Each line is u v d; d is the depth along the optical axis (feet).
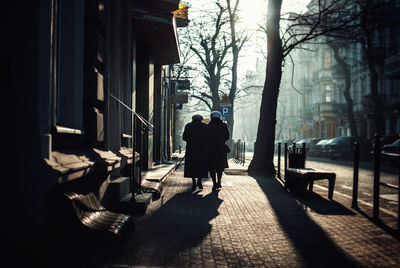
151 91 41.65
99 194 16.78
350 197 28.07
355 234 16.30
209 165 30.78
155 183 26.84
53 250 10.99
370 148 86.02
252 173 47.19
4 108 9.92
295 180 29.04
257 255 12.86
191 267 11.37
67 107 14.42
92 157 15.17
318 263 12.23
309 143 120.88
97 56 17.03
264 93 48.47
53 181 10.46
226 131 31.71
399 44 112.27
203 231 15.98
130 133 27.94
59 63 14.26
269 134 47.70
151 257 12.06
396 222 19.01
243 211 20.97
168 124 72.69
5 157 9.92
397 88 119.44
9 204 9.98
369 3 45.32
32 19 10.65
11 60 10.03
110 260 11.39
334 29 45.78
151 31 34.24
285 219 19.04
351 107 110.93
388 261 12.67
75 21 14.64
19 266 9.86
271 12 48.14
